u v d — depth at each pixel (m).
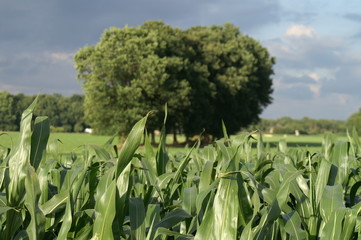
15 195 1.50
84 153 2.80
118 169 1.33
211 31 55.16
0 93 110.62
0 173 1.93
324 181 1.65
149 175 2.15
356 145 3.23
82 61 42.06
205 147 2.57
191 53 46.88
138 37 41.50
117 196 1.36
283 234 1.47
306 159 2.88
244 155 2.90
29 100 119.62
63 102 127.62
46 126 1.58
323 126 129.38
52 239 1.64
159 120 41.31
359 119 104.06
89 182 1.83
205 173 1.66
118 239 1.36
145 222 1.53
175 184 1.95
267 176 1.92
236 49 51.50
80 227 1.65
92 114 41.97
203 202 1.63
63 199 1.62
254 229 1.35
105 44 40.50
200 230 1.37
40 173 1.89
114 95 40.62
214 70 49.91
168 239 1.66
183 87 41.16
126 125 40.06
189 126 47.03
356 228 1.51
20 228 1.69
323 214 1.47
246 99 52.16
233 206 1.31
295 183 1.66
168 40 43.62
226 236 1.29
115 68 39.25
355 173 2.21
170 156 3.37
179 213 1.54
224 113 51.50
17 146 1.52
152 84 39.81
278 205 1.36
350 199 1.85
